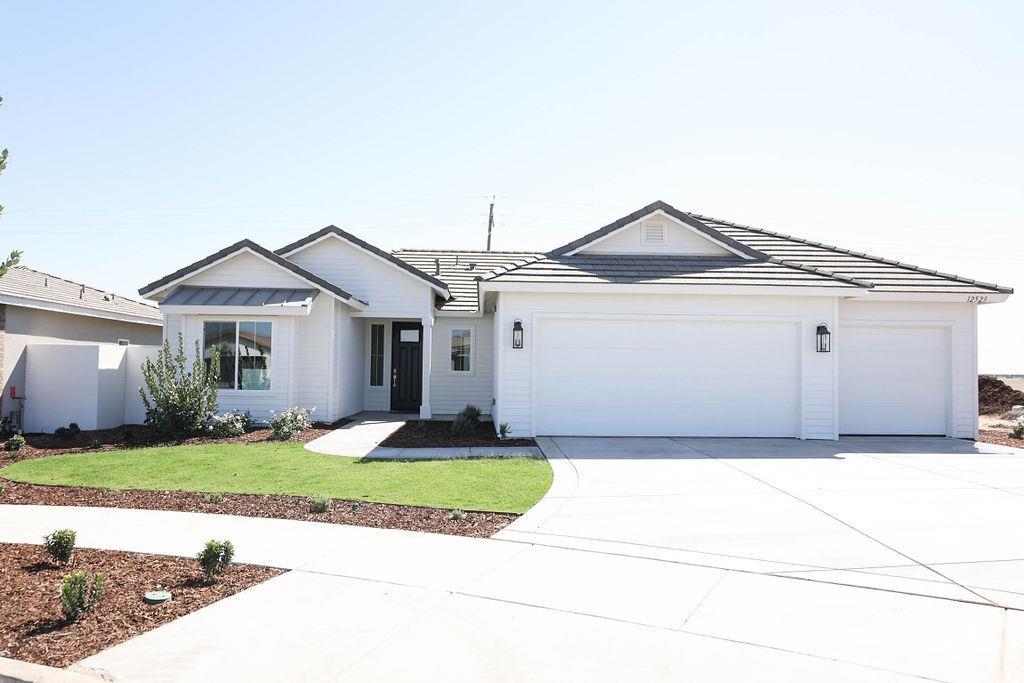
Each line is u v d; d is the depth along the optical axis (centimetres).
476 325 2041
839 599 519
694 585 550
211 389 1506
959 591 535
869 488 922
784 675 394
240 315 1623
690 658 417
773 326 1430
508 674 396
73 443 1410
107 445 1368
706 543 669
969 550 642
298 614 488
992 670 399
